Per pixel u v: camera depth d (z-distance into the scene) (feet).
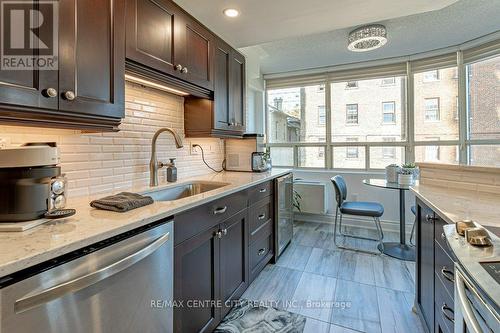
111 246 2.90
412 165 9.27
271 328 5.38
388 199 11.78
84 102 3.64
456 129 10.75
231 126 8.22
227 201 5.61
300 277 7.52
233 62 8.34
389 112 12.07
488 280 1.92
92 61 3.76
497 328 1.74
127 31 4.47
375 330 5.31
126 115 5.72
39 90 3.12
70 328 2.47
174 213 3.90
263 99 14.19
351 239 10.65
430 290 4.72
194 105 7.48
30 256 2.15
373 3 5.82
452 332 3.58
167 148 7.00
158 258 3.59
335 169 13.17
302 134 13.82
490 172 4.86
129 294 3.13
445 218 3.63
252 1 5.69
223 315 5.50
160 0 5.23
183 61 5.90
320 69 12.96
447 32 9.05
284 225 9.38
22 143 3.87
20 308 2.12
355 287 6.97
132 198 4.03
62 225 2.96
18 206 2.81
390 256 8.90
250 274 6.82
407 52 10.97
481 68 9.95
